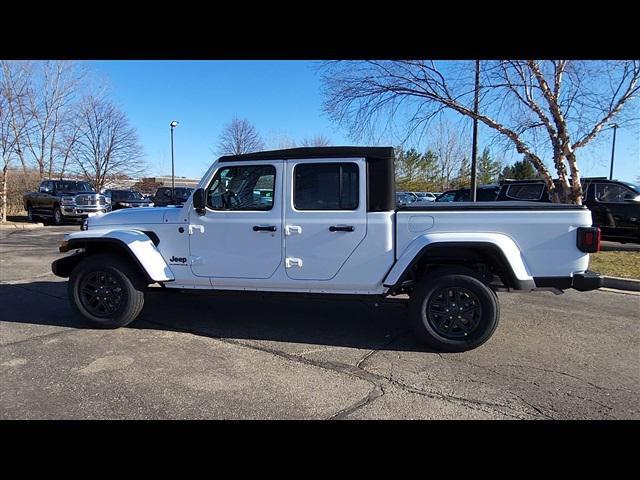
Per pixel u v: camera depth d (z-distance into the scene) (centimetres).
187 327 511
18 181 2583
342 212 448
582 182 1181
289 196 460
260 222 466
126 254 503
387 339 473
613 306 614
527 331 500
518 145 1033
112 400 331
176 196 2512
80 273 496
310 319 544
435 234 430
